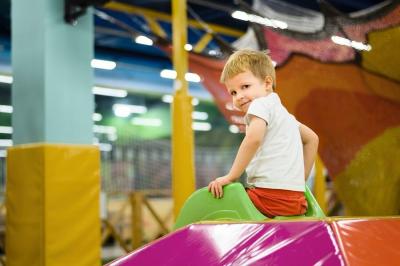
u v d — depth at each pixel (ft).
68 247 13.84
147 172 41.81
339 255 3.71
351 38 12.76
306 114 15.03
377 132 13.66
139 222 23.08
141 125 45.75
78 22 15.69
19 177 14.37
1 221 23.62
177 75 14.19
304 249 3.87
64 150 13.98
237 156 5.63
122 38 28.45
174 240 4.70
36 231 13.70
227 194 5.57
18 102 15.64
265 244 4.10
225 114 16.25
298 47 14.16
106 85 36.55
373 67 12.73
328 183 27.45
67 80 15.25
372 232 4.07
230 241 4.33
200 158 49.26
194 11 24.73
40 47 14.99
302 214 5.82
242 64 5.96
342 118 14.24
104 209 21.93
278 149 5.69
